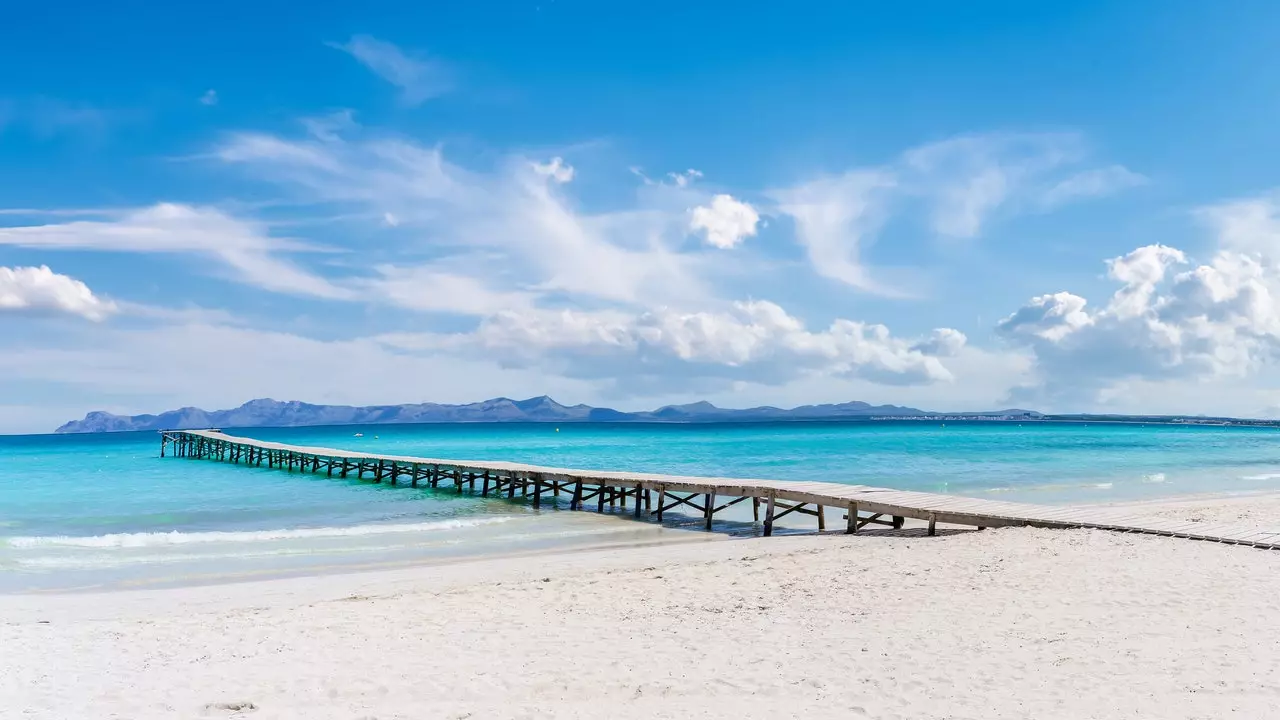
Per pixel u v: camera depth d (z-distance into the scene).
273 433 143.38
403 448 77.81
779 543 19.00
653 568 14.71
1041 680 7.42
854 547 16.45
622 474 28.12
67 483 39.25
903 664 8.14
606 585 12.98
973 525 17.92
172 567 16.75
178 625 10.70
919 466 45.88
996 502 19.97
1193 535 14.80
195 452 65.50
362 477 41.50
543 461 53.75
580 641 9.62
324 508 28.44
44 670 8.62
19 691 7.84
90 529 23.16
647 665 8.51
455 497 32.38
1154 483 35.38
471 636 9.95
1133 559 13.00
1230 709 6.44
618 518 25.52
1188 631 8.83
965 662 8.09
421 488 36.19
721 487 23.20
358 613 11.31
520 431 153.25
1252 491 32.31
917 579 12.41
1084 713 6.52
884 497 20.61
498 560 17.38
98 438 141.62
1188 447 71.56
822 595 11.69
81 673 8.49
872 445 73.50
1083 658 8.02
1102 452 61.47
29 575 15.90
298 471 46.50
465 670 8.45
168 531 22.55
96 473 46.16
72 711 7.24
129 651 9.41
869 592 11.70
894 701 7.06
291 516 26.08
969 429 149.00
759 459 53.50
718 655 8.81
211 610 12.25
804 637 9.43
